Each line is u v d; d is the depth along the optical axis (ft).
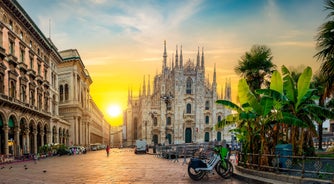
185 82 355.36
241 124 64.23
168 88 364.38
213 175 55.47
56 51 199.82
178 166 80.38
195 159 51.19
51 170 71.51
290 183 40.47
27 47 144.87
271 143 56.34
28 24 143.23
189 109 352.08
